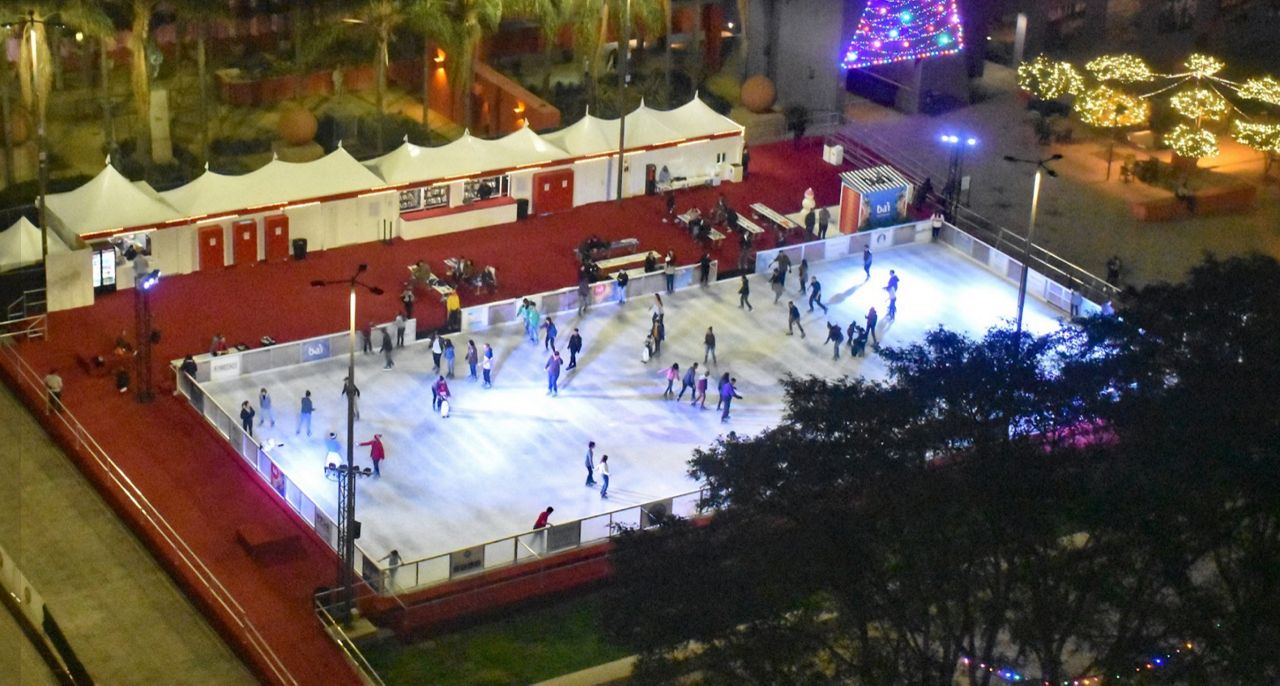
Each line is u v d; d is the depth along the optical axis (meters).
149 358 63.56
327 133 87.44
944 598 40.59
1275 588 39.75
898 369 44.19
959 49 93.38
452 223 78.50
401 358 68.12
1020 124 93.94
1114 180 87.81
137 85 78.81
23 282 68.81
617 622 40.81
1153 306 45.75
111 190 72.00
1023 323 72.62
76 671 51.06
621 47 81.12
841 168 88.31
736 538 40.94
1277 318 44.06
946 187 83.12
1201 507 40.09
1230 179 86.94
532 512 59.34
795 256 76.75
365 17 85.31
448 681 51.94
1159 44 104.56
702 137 84.19
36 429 62.97
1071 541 41.78
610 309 72.88
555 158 80.44
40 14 72.31
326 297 72.56
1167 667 39.72
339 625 53.16
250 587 54.91
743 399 66.75
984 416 42.19
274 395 65.00
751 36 95.88
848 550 39.94
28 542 56.75
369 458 61.59
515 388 66.69
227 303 71.38
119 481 59.41
